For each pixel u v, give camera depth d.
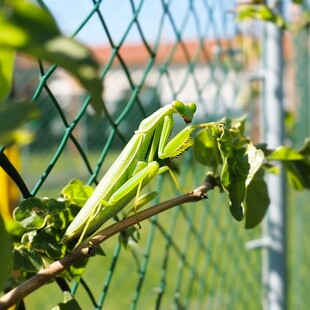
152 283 1.21
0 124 0.11
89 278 1.18
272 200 0.66
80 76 0.10
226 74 0.63
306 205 1.39
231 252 0.65
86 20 0.29
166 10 0.42
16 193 0.52
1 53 0.11
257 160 0.25
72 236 0.23
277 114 0.66
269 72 0.66
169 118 0.24
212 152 0.30
